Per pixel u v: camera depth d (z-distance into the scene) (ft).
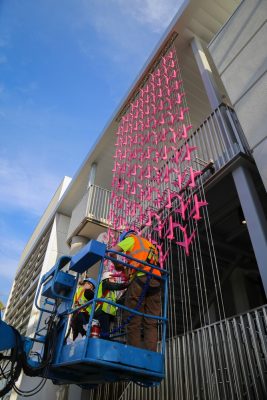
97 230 35.06
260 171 16.06
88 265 12.12
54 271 13.15
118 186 31.81
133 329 11.35
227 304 29.37
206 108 33.06
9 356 10.98
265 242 15.25
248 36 19.92
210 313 28.07
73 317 12.37
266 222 16.38
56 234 44.01
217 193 21.95
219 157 20.21
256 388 12.71
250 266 30.96
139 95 32.32
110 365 9.93
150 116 29.96
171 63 28.35
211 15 27.30
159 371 10.78
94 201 35.83
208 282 28.30
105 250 11.71
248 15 20.39
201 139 22.58
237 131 20.35
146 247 13.10
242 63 19.62
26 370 11.09
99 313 13.33
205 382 15.05
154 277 12.41
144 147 29.91
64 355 11.12
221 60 21.35
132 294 11.93
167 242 24.93
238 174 18.47
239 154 18.42
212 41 22.86
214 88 24.07
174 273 27.02
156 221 24.21
